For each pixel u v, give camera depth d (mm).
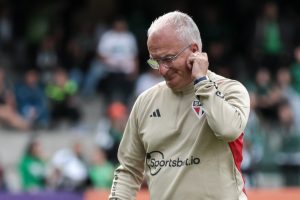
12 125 46750
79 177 37750
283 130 43812
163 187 13719
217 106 12922
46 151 46594
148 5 60156
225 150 13484
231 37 56469
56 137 47156
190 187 13469
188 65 13367
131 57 48062
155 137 13859
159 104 14000
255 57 52094
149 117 14055
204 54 13391
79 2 59219
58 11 57094
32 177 38375
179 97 13820
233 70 50750
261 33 52344
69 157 38312
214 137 13445
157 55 13352
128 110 46688
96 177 38000
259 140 41438
